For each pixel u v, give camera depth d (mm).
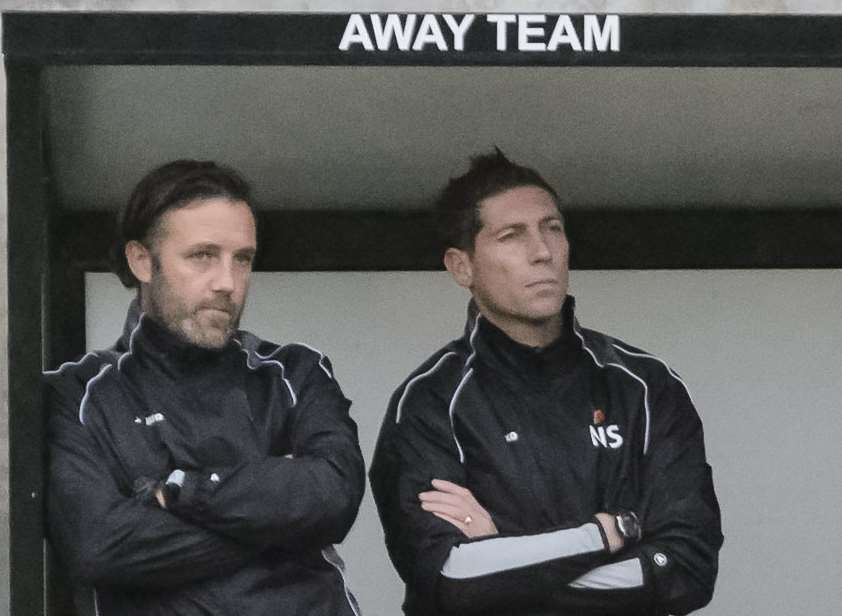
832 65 13836
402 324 16719
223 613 13836
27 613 13461
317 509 13836
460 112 15641
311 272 16625
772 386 17469
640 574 14727
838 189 17094
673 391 15414
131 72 14680
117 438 14148
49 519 13867
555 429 15125
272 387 14484
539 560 14602
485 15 13781
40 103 13570
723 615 17344
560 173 16484
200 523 13656
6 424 18000
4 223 17375
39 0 18297
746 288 17406
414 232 16641
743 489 17406
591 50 13758
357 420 16719
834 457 17516
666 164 16578
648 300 17297
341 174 16172
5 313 17781
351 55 13703
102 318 15680
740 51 13758
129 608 13891
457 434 15117
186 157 15648
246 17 13648
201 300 14531
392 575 15984
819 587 17453
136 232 14695
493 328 15336
